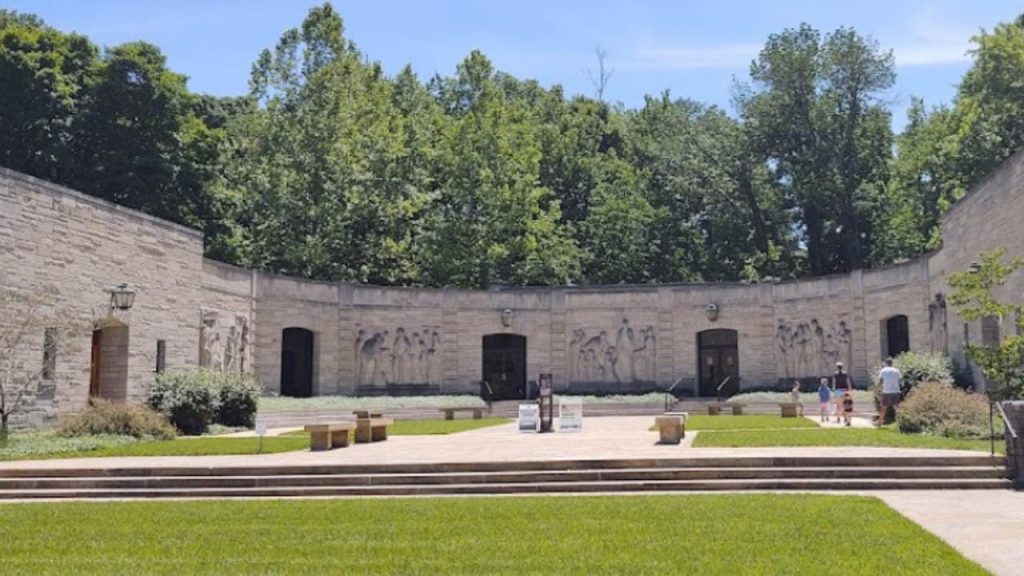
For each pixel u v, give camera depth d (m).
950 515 14.93
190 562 11.75
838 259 68.75
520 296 51.25
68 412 32.19
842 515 14.68
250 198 54.97
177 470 19.83
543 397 31.52
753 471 18.83
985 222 34.94
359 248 56.69
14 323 28.88
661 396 47.09
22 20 59.12
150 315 37.06
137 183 52.34
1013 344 23.42
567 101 80.62
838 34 64.69
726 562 11.34
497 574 10.88
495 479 18.98
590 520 14.66
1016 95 51.16
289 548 12.69
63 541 13.40
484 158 58.62
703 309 50.53
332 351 47.78
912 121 70.88
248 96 62.47
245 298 44.16
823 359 47.47
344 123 55.81
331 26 56.59
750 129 67.38
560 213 62.31
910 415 27.33
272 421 38.28
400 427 35.00
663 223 68.75
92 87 52.28
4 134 50.38
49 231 31.72
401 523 14.69
